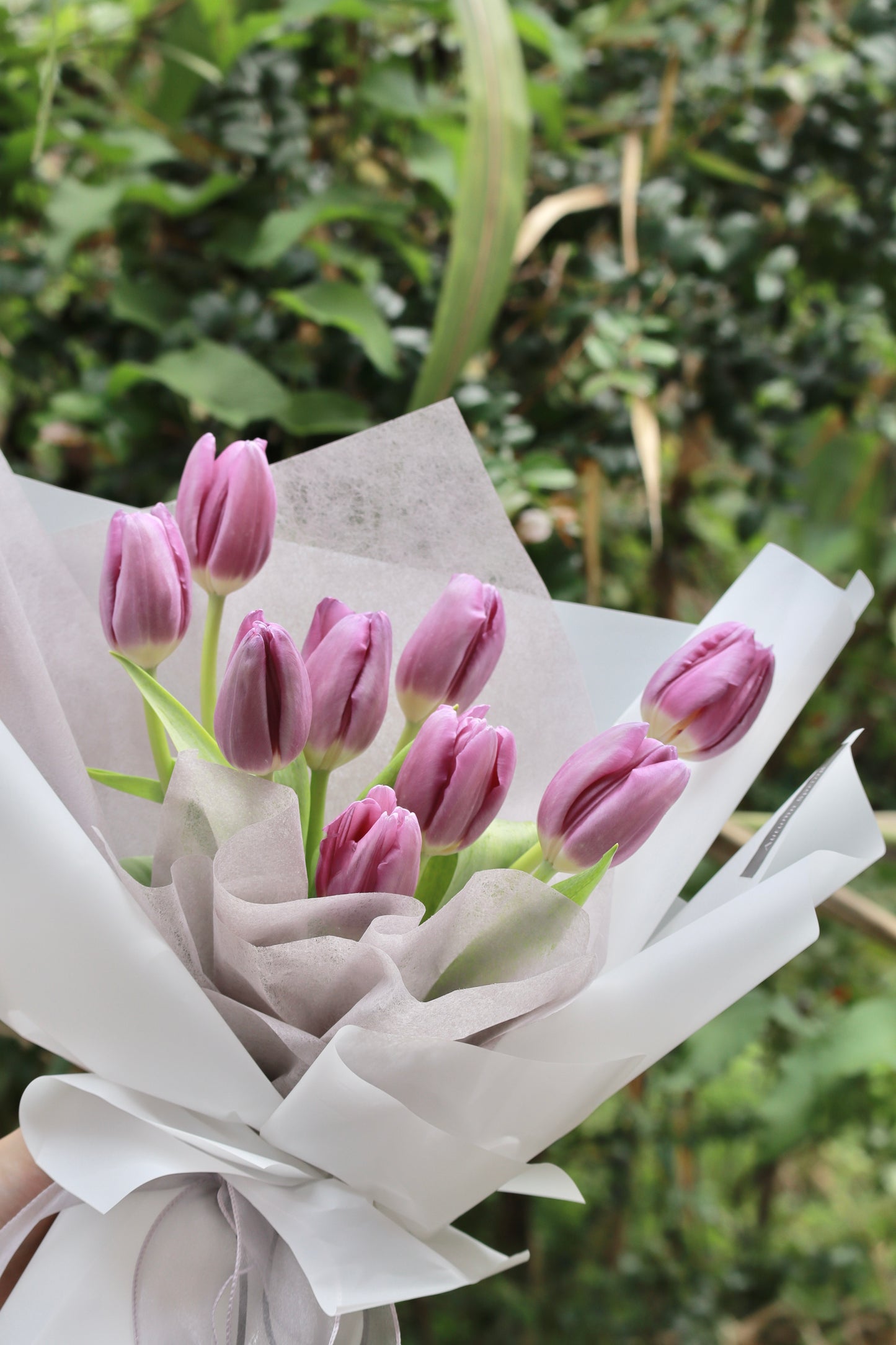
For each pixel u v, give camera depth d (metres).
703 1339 2.53
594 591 1.88
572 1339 2.50
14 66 1.63
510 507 1.56
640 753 0.95
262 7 1.64
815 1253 2.70
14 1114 1.76
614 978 0.96
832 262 2.13
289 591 1.04
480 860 1.01
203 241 1.64
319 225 1.66
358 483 1.05
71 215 1.54
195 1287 0.98
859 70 2.09
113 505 1.05
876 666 2.68
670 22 1.98
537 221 1.73
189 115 1.68
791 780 2.64
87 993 0.93
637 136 1.91
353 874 0.93
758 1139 2.32
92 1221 0.99
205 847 0.95
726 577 2.58
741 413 2.00
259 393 1.49
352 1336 0.99
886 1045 1.88
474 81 1.25
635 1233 2.64
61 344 1.70
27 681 0.95
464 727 0.95
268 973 0.95
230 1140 0.96
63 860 0.92
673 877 1.05
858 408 2.33
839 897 1.34
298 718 0.93
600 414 1.82
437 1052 0.94
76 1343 0.96
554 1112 0.97
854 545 2.67
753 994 2.00
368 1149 0.94
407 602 1.05
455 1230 1.01
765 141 2.02
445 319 1.26
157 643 0.96
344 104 1.77
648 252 1.85
